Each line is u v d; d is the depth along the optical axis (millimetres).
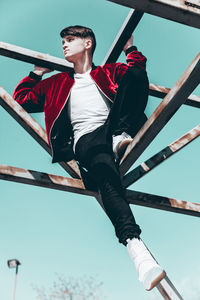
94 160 2471
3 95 2883
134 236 2111
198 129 2881
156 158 2760
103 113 2781
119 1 1885
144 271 1959
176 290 2193
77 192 2775
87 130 2664
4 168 2596
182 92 2281
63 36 3129
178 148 2795
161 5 1879
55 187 2727
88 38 3111
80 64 3049
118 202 2256
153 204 2787
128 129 2898
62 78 2977
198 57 2170
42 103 3094
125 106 2746
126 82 2566
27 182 2666
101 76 2916
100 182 2387
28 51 3336
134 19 3145
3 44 3295
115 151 2705
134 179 2729
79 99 2830
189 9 1909
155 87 3492
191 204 2889
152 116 2416
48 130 2789
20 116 2875
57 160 2752
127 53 3139
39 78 3340
